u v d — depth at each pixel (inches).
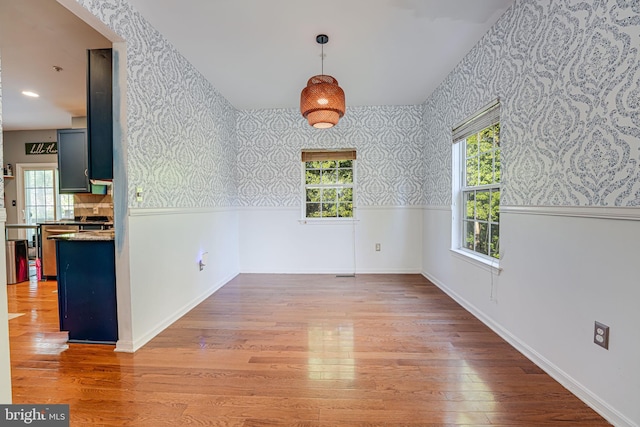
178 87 111.1
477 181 116.8
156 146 97.0
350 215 182.7
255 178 180.5
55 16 91.0
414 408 60.9
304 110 96.0
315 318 107.9
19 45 108.3
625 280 54.4
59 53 114.3
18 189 234.1
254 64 121.8
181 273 113.0
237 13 89.5
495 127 102.9
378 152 176.6
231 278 167.2
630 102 53.4
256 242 181.8
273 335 94.3
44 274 166.7
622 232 54.9
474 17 92.9
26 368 76.2
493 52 96.8
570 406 61.4
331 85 94.0
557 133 69.9
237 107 174.1
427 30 99.5
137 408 61.2
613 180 56.6
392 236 178.2
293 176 179.3
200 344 88.7
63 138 165.6
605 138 58.0
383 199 177.6
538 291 76.4
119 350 84.9
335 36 102.7
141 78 89.4
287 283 156.4
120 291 85.2
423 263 175.0
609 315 57.4
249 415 59.2
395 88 149.3
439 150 146.3
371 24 96.0
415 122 174.9
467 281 116.1
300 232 180.5
